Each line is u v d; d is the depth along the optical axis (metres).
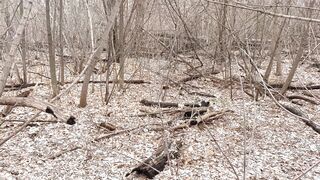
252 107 7.67
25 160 5.04
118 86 8.80
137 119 6.74
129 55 9.61
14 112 6.75
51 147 5.49
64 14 9.84
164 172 4.81
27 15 1.62
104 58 10.96
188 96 8.50
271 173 4.86
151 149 5.51
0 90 1.50
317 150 5.67
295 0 8.38
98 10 8.86
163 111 7.05
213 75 10.54
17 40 1.57
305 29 8.03
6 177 4.53
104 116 6.83
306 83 10.22
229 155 5.39
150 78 9.72
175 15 9.16
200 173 4.80
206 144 5.74
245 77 9.50
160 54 10.21
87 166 4.95
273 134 6.25
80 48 10.51
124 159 5.18
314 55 12.73
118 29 8.34
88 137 5.87
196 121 6.48
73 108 7.21
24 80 8.78
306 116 7.00
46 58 10.62
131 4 8.52
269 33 9.83
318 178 4.75
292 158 5.36
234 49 8.88
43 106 1.48
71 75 10.44
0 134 5.80
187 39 10.66
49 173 4.71
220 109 7.37
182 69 11.18
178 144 5.55
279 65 11.27
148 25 9.30
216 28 10.05
